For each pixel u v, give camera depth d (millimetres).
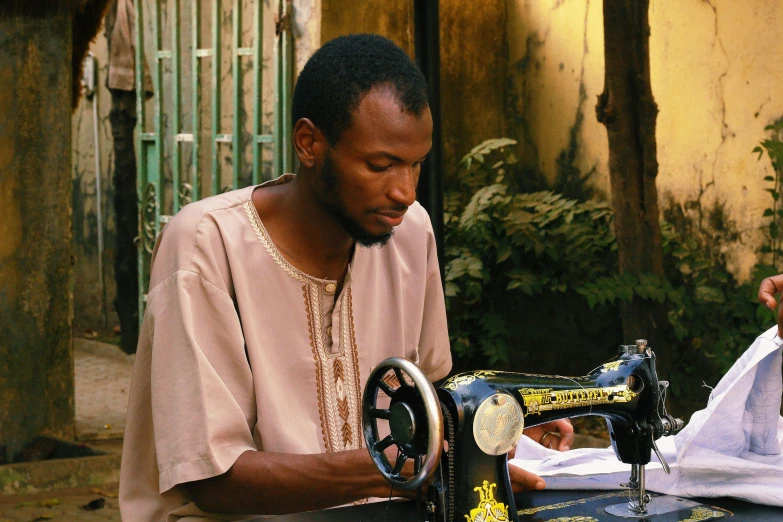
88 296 9109
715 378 5039
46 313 4902
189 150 7148
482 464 1487
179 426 1533
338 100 1493
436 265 1945
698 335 5098
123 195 8086
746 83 4871
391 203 1526
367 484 1482
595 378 1665
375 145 1485
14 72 4785
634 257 5031
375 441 1435
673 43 5176
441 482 1475
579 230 5523
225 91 6480
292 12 5188
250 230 1677
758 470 1719
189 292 1606
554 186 5828
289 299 1692
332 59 1518
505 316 5816
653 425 1671
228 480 1525
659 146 5293
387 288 1849
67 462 4562
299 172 1642
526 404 1534
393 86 1493
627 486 1738
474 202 5691
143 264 6652
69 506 4285
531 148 5938
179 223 1660
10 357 4824
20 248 4836
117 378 7453
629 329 5113
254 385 1645
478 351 5773
